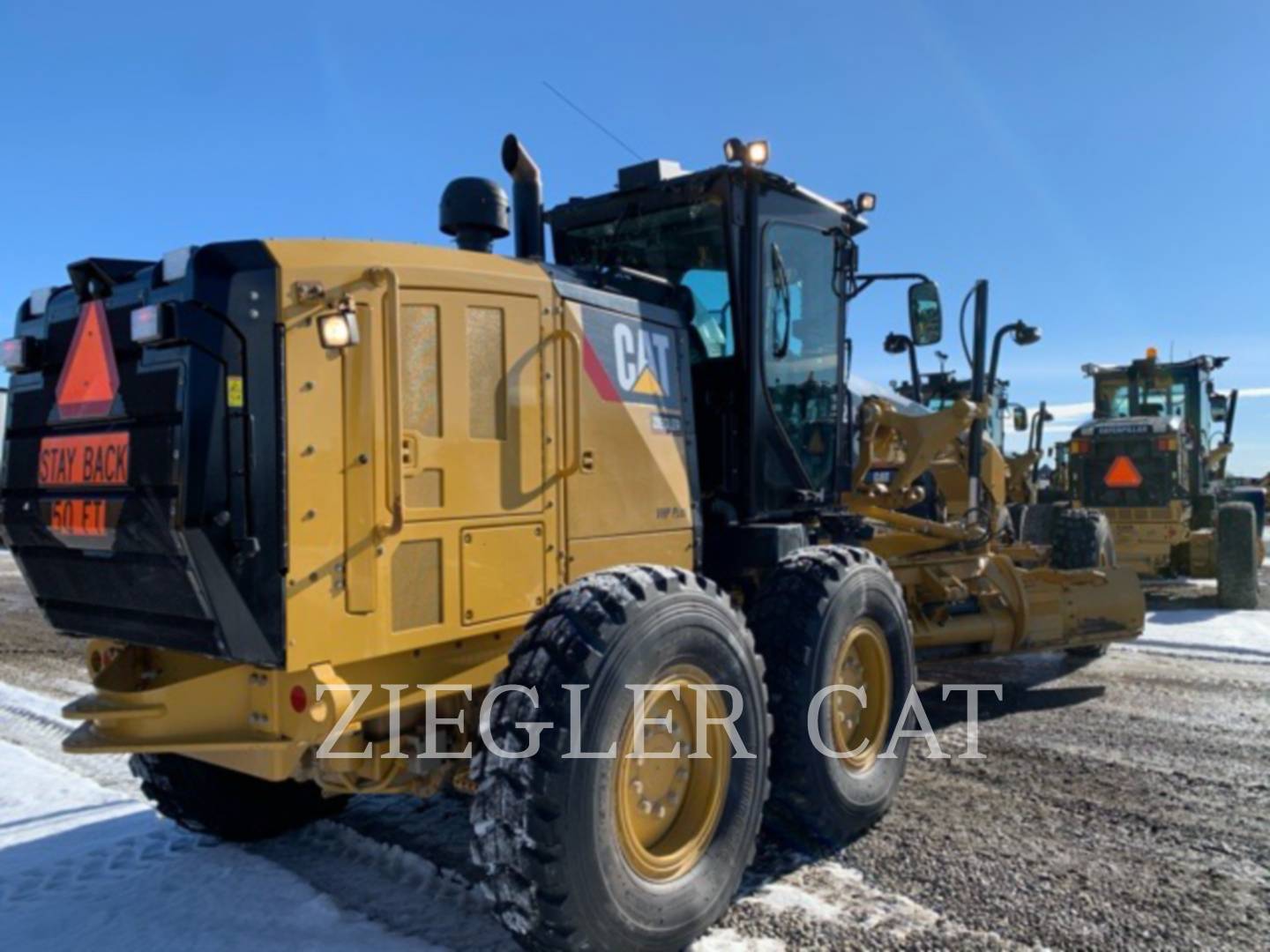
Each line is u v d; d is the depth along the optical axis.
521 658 2.78
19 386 3.21
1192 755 4.96
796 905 3.29
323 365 2.68
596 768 2.67
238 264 2.60
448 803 4.38
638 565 3.16
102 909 3.34
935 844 3.83
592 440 3.48
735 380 4.41
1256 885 3.44
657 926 2.83
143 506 2.63
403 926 3.17
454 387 3.00
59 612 3.24
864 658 4.16
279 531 2.59
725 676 3.18
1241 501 12.24
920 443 6.07
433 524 2.92
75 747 3.01
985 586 6.27
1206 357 13.05
